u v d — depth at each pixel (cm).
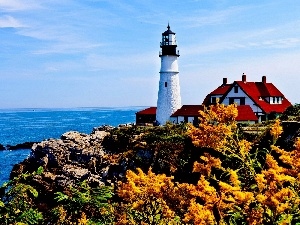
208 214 527
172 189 618
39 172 884
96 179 4216
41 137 13475
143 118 8381
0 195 849
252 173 632
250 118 5862
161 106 7500
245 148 658
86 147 4856
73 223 879
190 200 573
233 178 580
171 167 3584
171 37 7475
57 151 4725
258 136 2656
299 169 552
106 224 813
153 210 620
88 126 18788
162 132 4422
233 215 562
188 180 2680
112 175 4281
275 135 694
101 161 4522
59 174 4375
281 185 547
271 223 529
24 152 9600
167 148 3900
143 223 618
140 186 638
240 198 530
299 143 571
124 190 625
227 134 646
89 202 882
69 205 903
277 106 7056
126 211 665
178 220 605
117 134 5028
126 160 4259
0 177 5803
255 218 529
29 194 871
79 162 4647
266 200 520
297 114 3938
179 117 7156
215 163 615
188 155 3534
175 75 7512
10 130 17238
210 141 651
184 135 3878
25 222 816
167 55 7419
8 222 816
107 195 905
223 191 552
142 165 4084
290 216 531
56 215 898
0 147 10506
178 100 7525
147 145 4191
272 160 562
